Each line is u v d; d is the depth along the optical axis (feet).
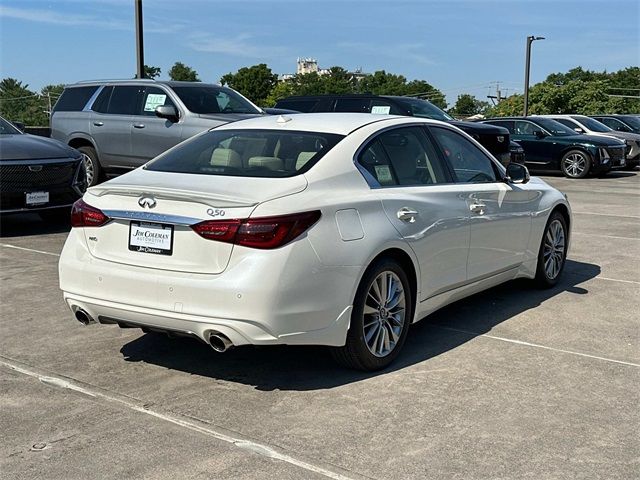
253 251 12.83
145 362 15.58
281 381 14.53
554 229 21.99
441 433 12.20
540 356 16.07
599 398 13.74
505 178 19.76
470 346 16.72
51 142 31.37
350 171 14.84
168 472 10.91
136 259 13.85
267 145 15.49
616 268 25.23
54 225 32.86
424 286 16.11
